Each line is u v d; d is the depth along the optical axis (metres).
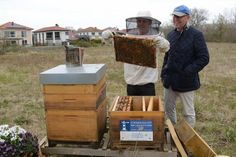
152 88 5.05
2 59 25.47
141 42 4.17
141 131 3.97
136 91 5.05
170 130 4.48
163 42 4.22
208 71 15.73
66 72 4.01
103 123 4.54
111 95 9.90
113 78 13.62
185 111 5.29
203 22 58.41
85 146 4.18
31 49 43.81
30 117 7.34
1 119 7.23
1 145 3.79
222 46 40.22
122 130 3.99
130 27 4.62
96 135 4.08
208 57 4.94
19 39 75.56
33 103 8.79
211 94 9.81
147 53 4.24
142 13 4.51
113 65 19.16
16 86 11.75
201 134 6.10
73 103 4.04
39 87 11.47
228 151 5.22
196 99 8.84
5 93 10.36
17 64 21.28
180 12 4.88
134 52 4.31
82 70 4.12
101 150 4.05
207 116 7.23
